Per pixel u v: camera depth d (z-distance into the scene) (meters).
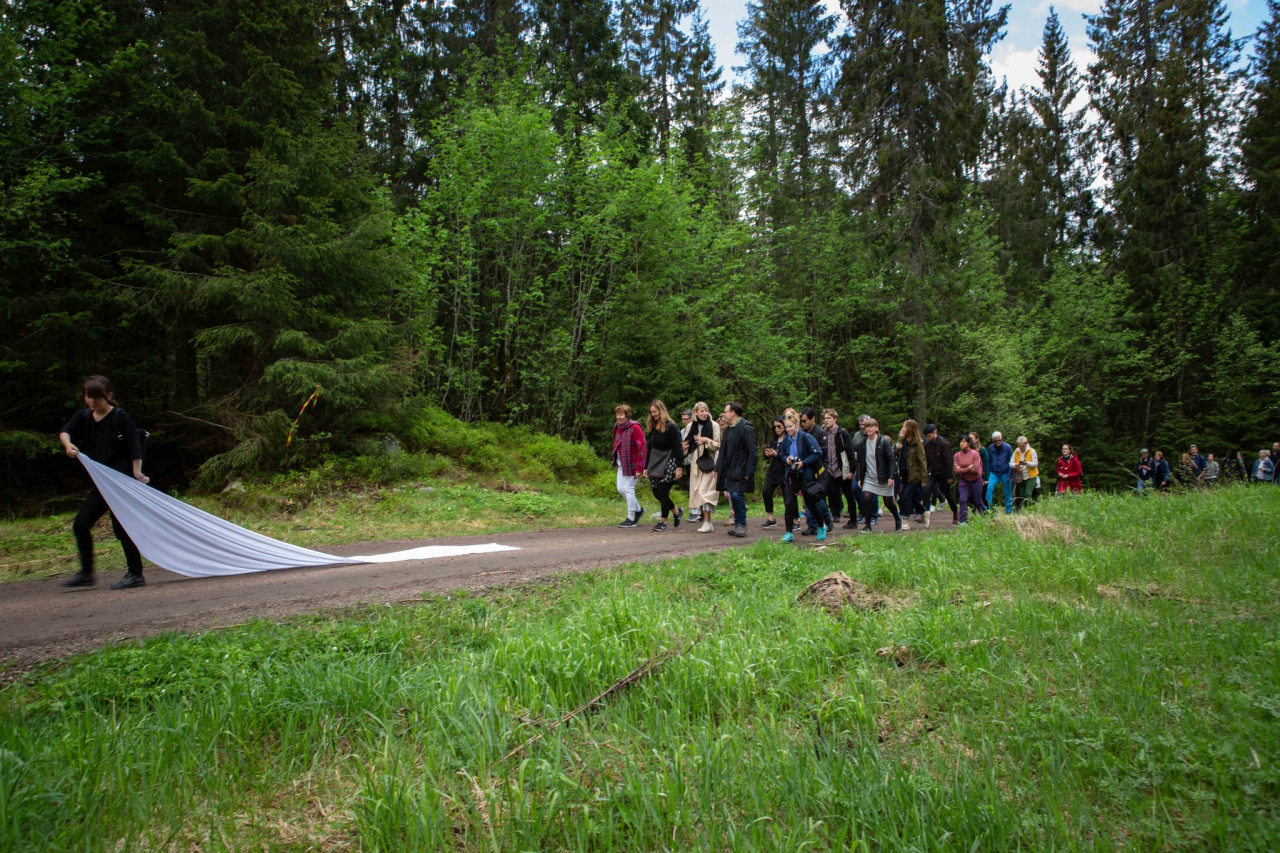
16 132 12.27
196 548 7.14
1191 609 5.23
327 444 13.67
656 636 4.51
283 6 13.84
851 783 2.81
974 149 24.16
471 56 22.27
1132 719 3.35
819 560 7.67
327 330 13.84
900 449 11.77
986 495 14.95
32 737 3.26
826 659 4.23
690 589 6.41
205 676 3.99
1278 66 34.78
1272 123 34.03
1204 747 3.02
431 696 3.66
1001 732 3.30
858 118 25.30
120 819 2.70
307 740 3.32
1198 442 31.94
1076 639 4.39
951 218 24.42
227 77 13.71
